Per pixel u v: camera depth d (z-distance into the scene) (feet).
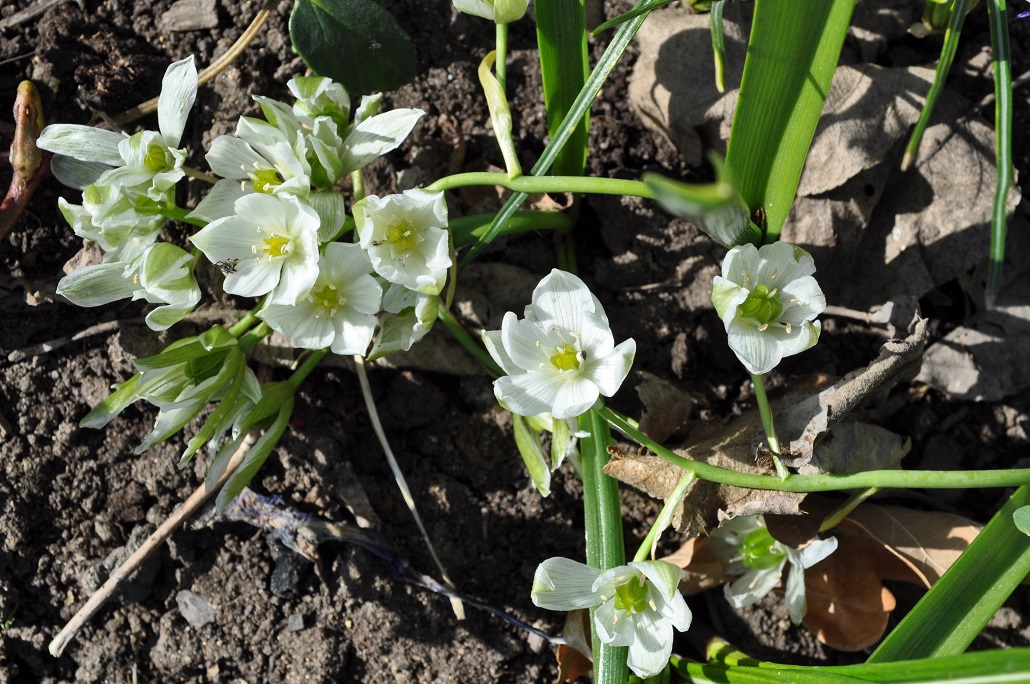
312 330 1.53
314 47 1.65
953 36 1.59
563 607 1.51
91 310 1.69
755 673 1.55
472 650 1.67
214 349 1.55
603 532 1.61
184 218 1.55
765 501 1.59
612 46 1.56
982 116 1.72
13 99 1.71
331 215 1.52
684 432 1.68
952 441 1.73
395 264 1.50
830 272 1.71
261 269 1.51
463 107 1.75
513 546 1.69
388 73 1.67
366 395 1.67
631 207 1.73
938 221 1.70
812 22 1.51
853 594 1.66
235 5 1.74
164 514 1.68
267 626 1.67
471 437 1.70
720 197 1.25
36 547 1.68
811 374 1.69
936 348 1.72
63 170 1.64
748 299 1.53
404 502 1.69
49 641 1.67
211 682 1.68
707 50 1.71
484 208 1.73
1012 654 1.40
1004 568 1.55
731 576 1.67
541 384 1.51
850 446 1.63
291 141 1.53
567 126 1.58
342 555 1.67
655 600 1.52
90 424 1.53
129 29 1.74
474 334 1.69
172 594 1.68
